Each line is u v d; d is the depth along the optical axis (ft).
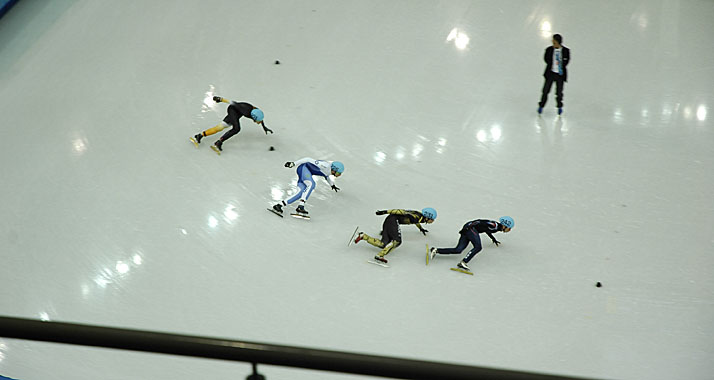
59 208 57.57
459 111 69.41
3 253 53.26
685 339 48.01
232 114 62.18
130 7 83.35
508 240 56.29
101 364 44.86
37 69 73.67
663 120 68.03
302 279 52.16
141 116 67.92
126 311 48.98
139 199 58.59
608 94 71.46
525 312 50.06
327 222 57.47
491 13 83.25
